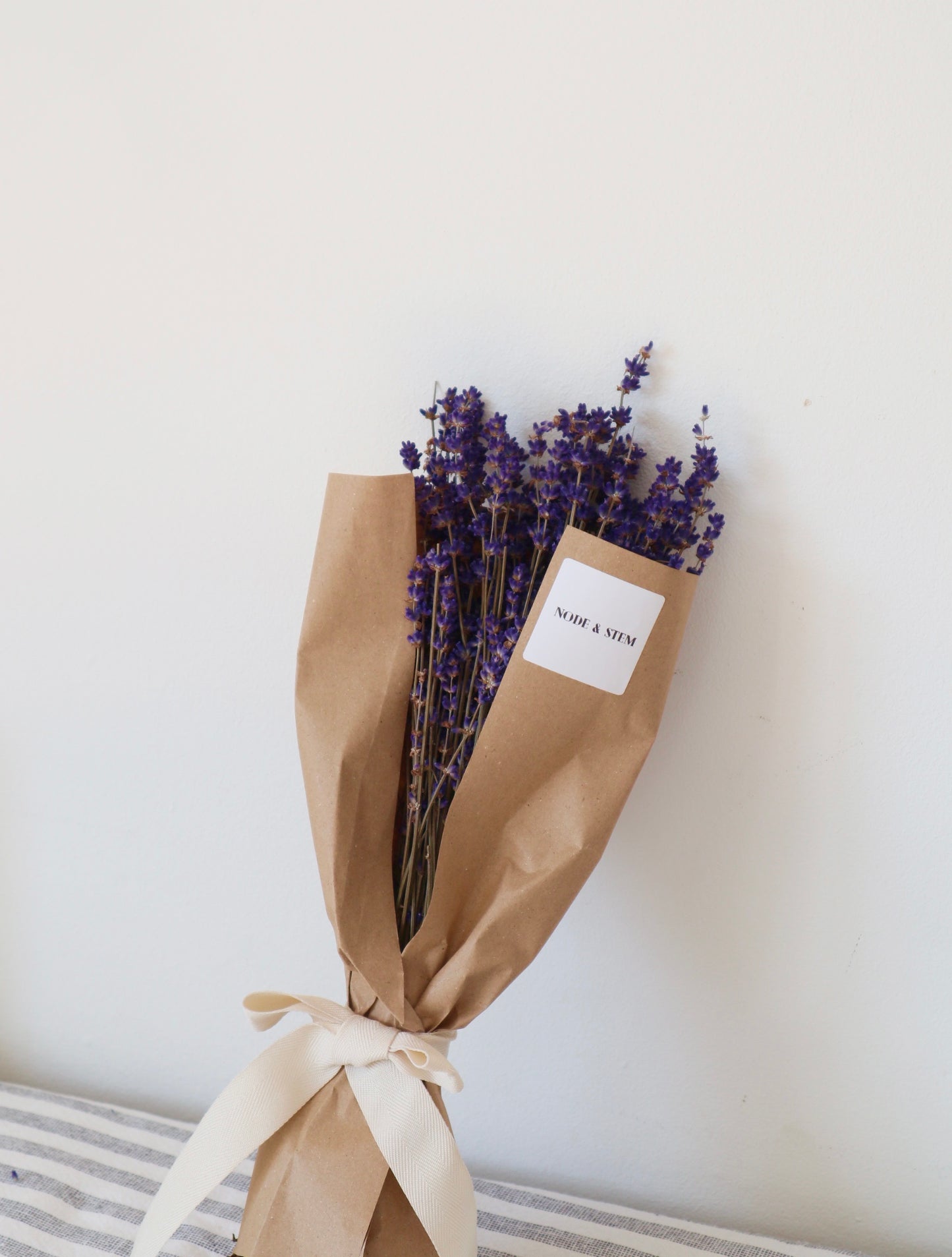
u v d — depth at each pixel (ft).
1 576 2.14
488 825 1.63
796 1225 2.00
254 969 2.16
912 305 1.67
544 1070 2.07
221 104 1.86
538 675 1.58
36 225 1.99
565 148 1.75
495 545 1.64
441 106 1.78
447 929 1.65
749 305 1.72
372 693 1.65
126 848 2.18
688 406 1.77
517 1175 2.11
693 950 1.96
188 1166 1.58
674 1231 1.87
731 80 1.68
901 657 1.77
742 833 1.89
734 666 1.84
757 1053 1.96
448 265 1.82
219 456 1.98
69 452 2.06
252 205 1.89
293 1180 1.54
